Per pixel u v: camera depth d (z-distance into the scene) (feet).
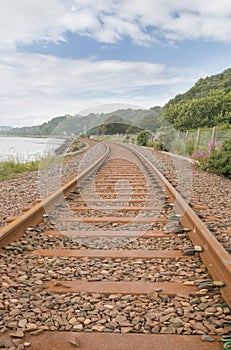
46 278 10.27
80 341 7.07
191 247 12.43
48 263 11.46
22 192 25.20
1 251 12.07
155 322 7.80
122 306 8.58
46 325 7.67
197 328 7.54
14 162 42.55
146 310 8.39
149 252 12.37
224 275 9.37
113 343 6.99
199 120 119.96
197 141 57.88
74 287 9.60
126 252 12.39
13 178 34.17
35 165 42.39
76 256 12.08
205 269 10.75
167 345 6.92
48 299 8.97
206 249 11.59
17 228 13.84
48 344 6.97
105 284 9.78
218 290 9.22
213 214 18.08
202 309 8.41
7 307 8.50
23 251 12.51
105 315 8.19
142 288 9.51
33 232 14.56
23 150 48.42
